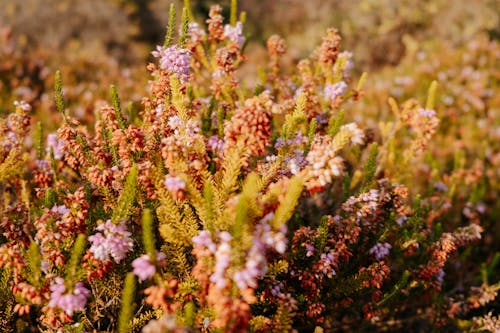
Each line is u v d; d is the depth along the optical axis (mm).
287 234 462
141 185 398
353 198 428
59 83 394
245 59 517
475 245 616
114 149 400
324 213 508
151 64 410
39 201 471
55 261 364
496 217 693
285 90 542
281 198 330
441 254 457
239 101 489
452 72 1146
